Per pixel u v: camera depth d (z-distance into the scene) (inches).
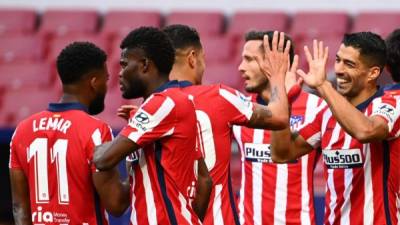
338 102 689.0
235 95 675.4
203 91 676.7
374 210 721.0
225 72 1681.8
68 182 662.5
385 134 695.1
